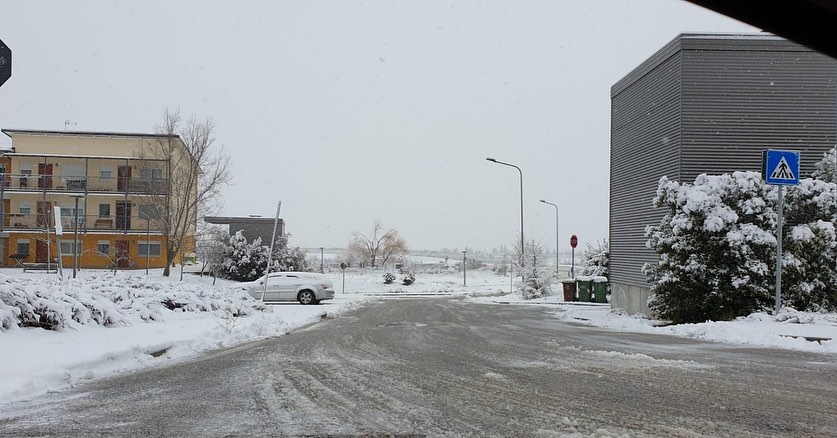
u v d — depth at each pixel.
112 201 43.09
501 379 8.15
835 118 19.09
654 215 20.81
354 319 18.88
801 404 6.68
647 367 9.12
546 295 35.31
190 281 36.28
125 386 7.71
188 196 36.97
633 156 22.97
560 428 5.73
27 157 42.66
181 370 8.93
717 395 7.13
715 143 19.08
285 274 28.06
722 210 16.08
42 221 39.59
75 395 7.18
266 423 5.92
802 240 15.59
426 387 7.62
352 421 5.99
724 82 19.20
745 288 15.77
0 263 40.81
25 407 6.56
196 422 5.96
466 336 13.65
